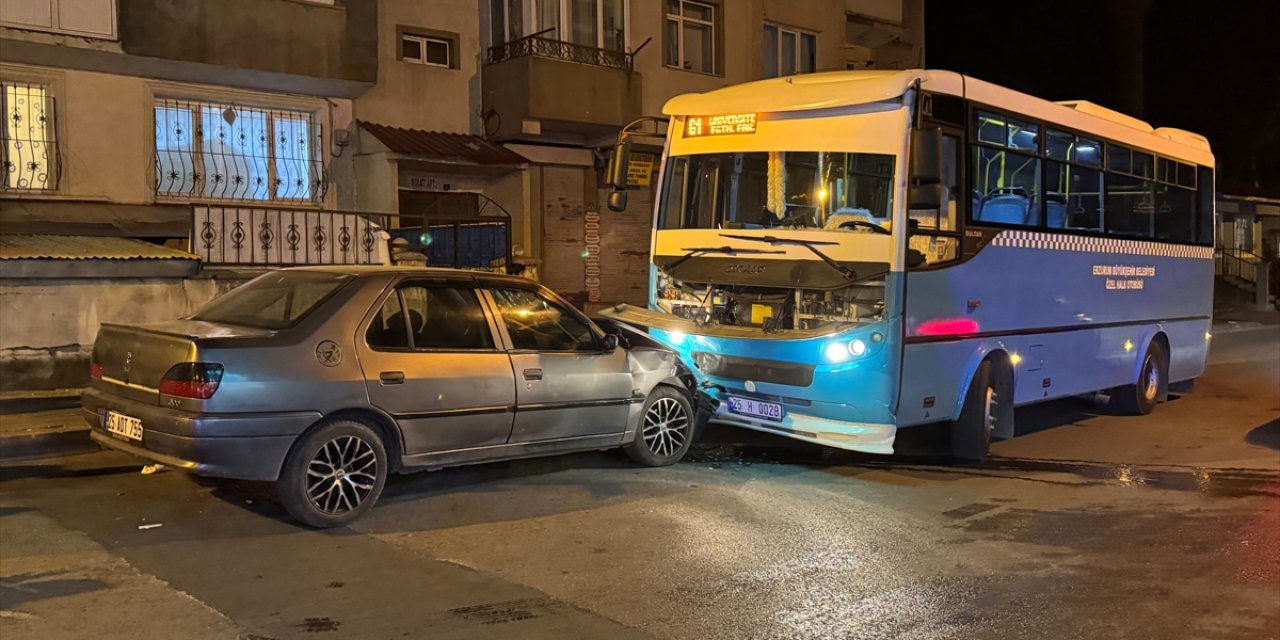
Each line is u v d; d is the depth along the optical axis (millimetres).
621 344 7898
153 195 13086
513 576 5418
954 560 5891
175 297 10766
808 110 8156
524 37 15727
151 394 5938
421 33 15742
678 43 18922
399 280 6648
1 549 5688
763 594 5219
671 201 9055
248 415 5781
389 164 14336
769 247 8133
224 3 12859
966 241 8273
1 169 11938
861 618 4887
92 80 12539
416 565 5559
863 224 7734
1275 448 9695
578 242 17953
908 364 7656
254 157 14086
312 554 5703
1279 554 6086
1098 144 10359
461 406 6695
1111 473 8469
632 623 4754
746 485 7773
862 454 9148
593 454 8727
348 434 6230
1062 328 9758
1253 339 21828
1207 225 13133
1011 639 4645
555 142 17312
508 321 7168
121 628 4523
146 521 6312
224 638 4434
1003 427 9000
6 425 8570
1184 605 5137
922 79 7715
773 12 20797
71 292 10031
